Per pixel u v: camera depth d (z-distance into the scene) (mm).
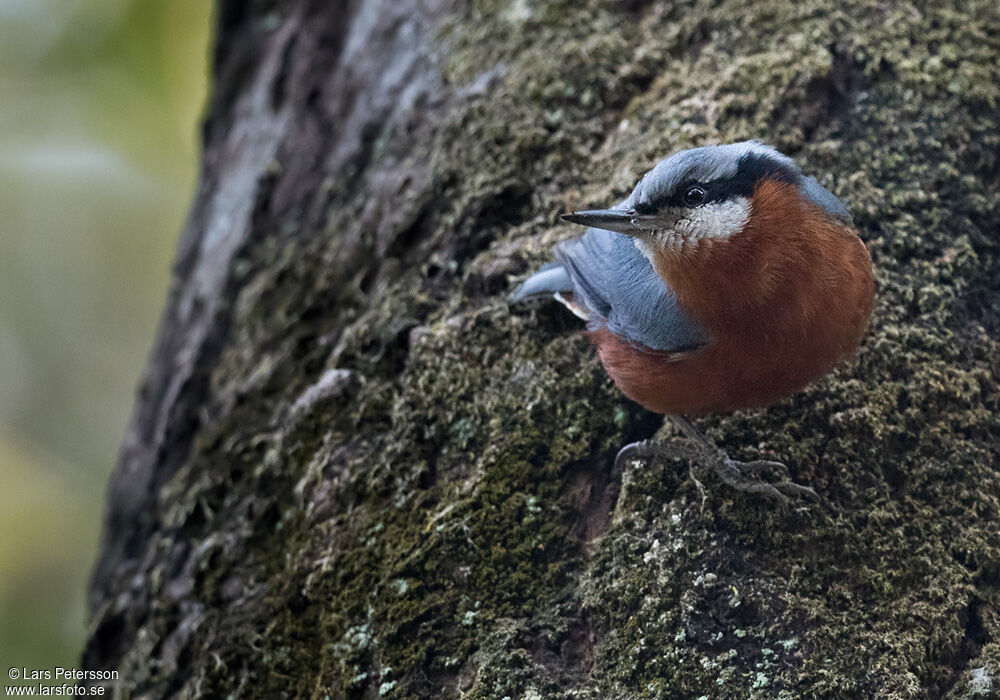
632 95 8414
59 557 13789
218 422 8766
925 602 6105
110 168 13555
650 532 6496
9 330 14680
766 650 5992
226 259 10016
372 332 8023
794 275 6195
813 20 8172
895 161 7609
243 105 11148
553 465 7000
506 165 8273
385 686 6453
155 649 7809
